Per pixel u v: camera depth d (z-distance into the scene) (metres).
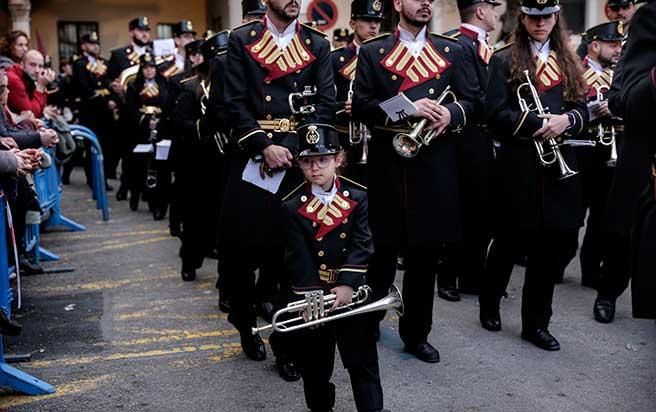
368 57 5.76
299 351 4.73
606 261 6.97
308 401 4.84
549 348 6.28
